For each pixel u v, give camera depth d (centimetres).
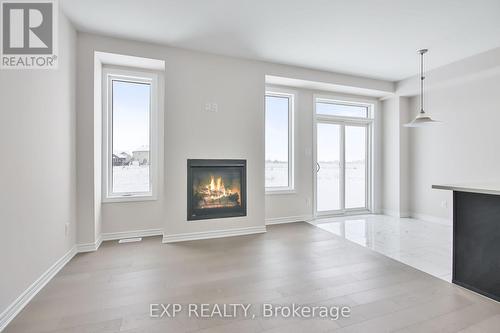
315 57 393
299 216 486
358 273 254
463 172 428
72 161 298
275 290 220
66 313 187
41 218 227
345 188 540
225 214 384
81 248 313
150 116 387
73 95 301
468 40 339
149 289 222
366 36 329
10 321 177
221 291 219
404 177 518
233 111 388
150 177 387
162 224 389
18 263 192
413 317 182
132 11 271
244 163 395
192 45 351
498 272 204
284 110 486
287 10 271
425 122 349
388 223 464
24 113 204
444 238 372
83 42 315
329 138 525
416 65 426
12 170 187
